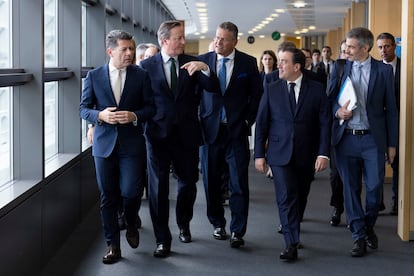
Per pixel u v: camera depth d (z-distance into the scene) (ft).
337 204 18.35
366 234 15.93
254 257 15.14
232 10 57.36
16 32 14.17
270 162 14.79
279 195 14.78
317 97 14.53
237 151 15.55
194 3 51.26
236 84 15.43
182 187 15.72
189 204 16.11
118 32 13.97
